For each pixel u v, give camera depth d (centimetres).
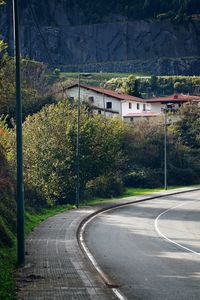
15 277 2531
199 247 3884
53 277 2542
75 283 2405
